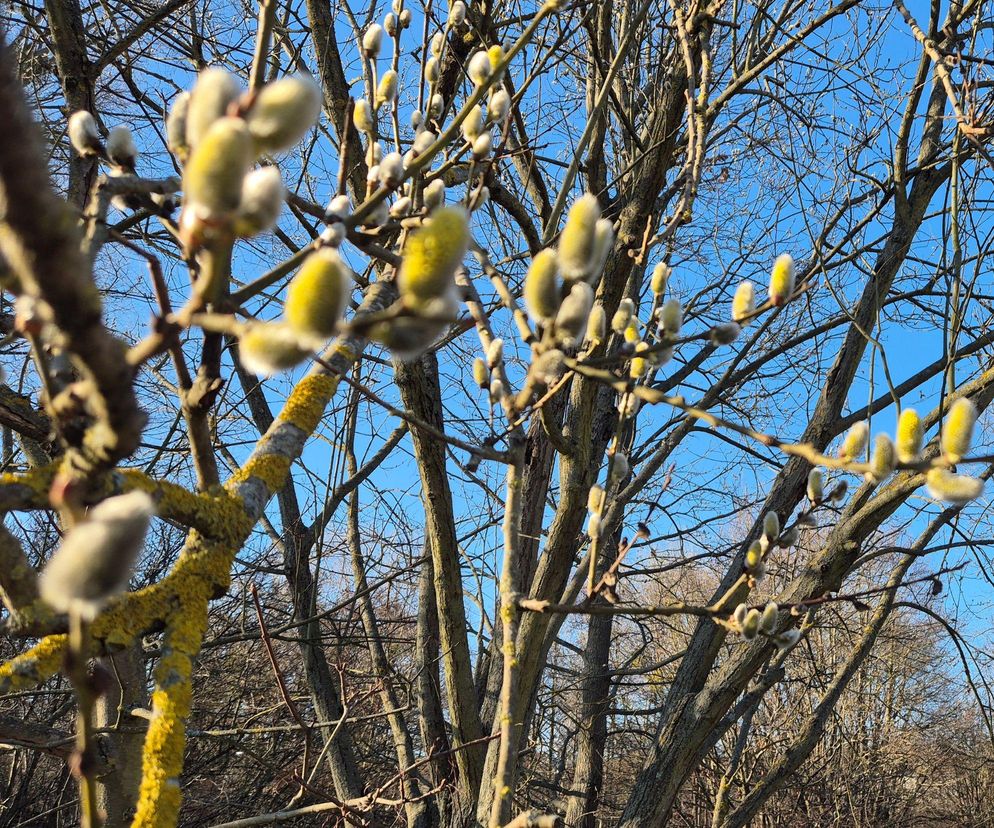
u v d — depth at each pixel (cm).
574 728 1002
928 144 561
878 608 603
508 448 215
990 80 530
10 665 162
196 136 111
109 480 168
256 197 107
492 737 413
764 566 225
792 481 520
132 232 495
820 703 596
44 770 862
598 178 532
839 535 493
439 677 590
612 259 472
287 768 816
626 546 225
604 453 554
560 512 461
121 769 344
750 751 1061
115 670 356
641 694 1198
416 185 256
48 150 482
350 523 727
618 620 1055
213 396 194
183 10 613
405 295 115
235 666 941
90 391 115
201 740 847
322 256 110
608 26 542
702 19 420
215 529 188
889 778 1372
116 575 90
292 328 109
